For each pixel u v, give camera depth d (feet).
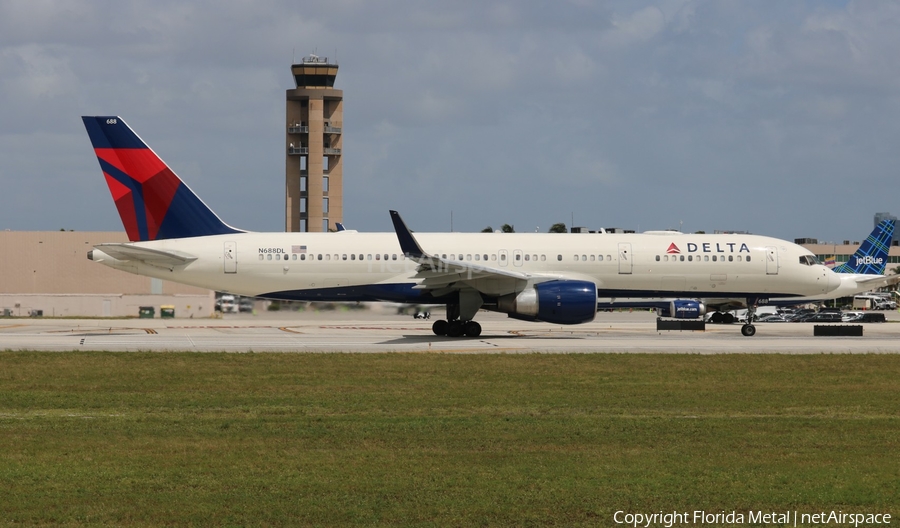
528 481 163.73
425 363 341.82
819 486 162.61
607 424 220.02
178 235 477.77
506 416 232.94
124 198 473.26
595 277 488.44
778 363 348.38
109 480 161.79
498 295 453.99
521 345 420.36
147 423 219.20
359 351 385.29
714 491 159.22
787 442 199.31
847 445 196.44
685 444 196.44
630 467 174.60
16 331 515.09
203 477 164.35
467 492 156.66
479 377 306.76
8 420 223.30
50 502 147.95
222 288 479.41
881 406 254.27
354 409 244.01
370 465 174.50
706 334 517.14
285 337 468.75
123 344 418.10
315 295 481.05
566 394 272.31
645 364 342.44
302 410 241.76
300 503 149.07
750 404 256.11
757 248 501.15
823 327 516.73
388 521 141.18
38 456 179.83
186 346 409.08
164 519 140.26
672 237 501.15
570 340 454.40
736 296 503.61
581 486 161.07
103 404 250.57
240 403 253.65
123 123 469.16
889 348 414.82
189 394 269.64
